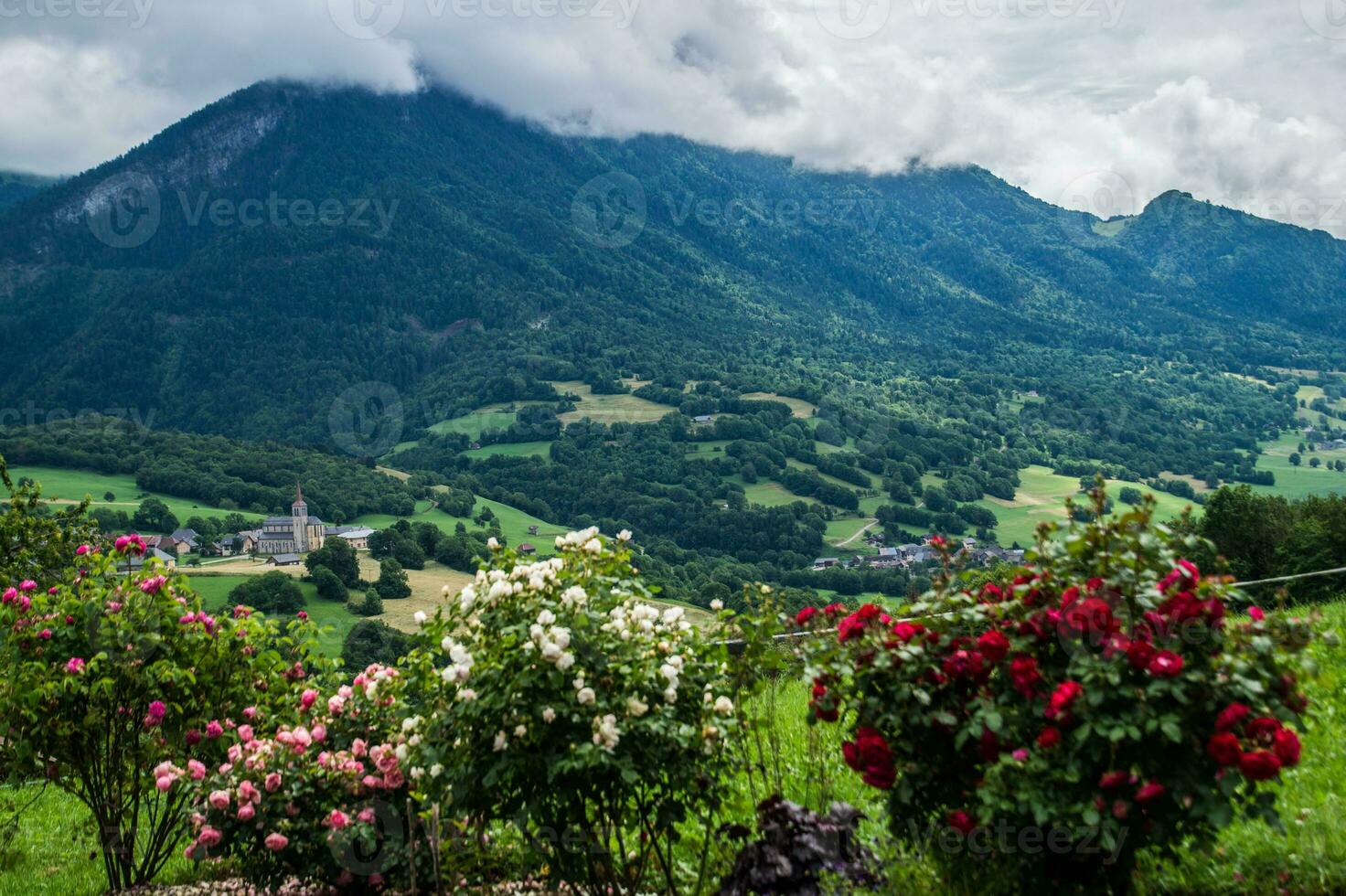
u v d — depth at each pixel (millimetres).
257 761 5762
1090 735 3520
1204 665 3521
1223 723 3348
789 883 4062
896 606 4434
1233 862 4164
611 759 4023
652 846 5035
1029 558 4047
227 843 5672
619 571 4914
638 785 4352
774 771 5301
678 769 4242
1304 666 3527
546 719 4023
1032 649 3801
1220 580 3688
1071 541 3867
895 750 3994
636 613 4535
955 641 3916
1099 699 3424
